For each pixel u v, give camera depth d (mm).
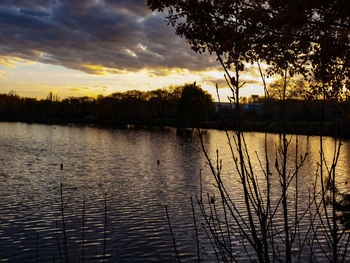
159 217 16656
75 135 83250
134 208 18328
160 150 49031
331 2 4613
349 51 5172
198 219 16078
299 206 16719
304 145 49562
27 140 67188
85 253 12500
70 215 17062
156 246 13039
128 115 173125
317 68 5316
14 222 15938
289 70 5406
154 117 165375
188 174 28844
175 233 14352
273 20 4668
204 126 102000
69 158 40281
